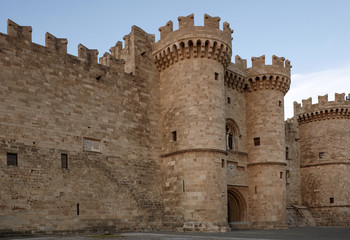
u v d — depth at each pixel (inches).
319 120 2354.8
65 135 1288.1
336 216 2206.0
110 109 1444.4
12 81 1184.2
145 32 1648.6
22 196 1142.3
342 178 2253.9
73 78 1348.4
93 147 1368.1
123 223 1387.8
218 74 1540.4
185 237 1072.8
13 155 1154.7
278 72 1845.5
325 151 2305.6
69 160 1282.0
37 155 1202.0
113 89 1470.2
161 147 1583.4
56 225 1203.2
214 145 1457.9
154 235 1151.6
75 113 1331.2
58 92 1295.5
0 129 1133.1
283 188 1798.7
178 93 1529.3
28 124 1198.9
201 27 1505.9
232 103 1818.4
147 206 1473.9
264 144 1801.2
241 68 1856.5
